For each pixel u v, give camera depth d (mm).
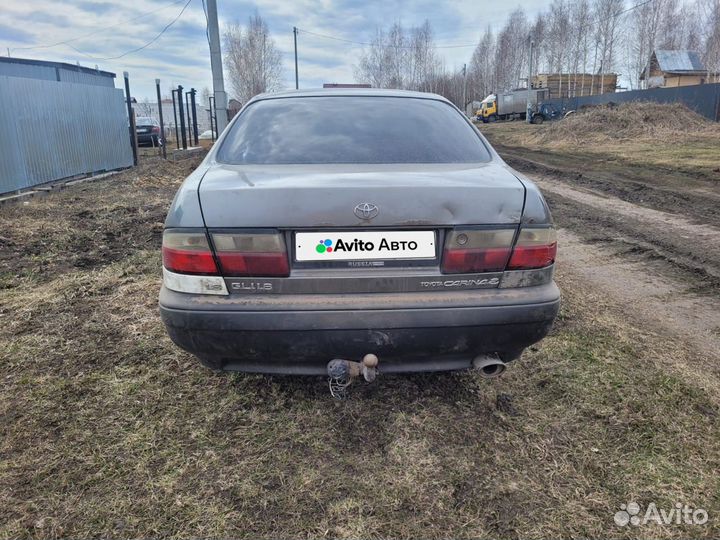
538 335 2080
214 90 11688
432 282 1978
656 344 3055
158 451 2086
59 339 3061
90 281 4082
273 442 2152
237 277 1948
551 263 2102
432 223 1938
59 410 2352
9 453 2059
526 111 40875
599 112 18922
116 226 6285
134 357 2848
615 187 8914
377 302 1938
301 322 1921
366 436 2193
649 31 51656
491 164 2447
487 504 1826
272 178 2084
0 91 8031
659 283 4219
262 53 53938
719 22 47219
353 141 2496
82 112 10898
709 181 8930
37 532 1693
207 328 1955
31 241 5449
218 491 1878
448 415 2336
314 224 1900
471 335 1997
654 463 2020
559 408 2381
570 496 1863
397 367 2076
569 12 54125
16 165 8391
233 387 2557
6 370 2697
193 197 1993
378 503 1829
